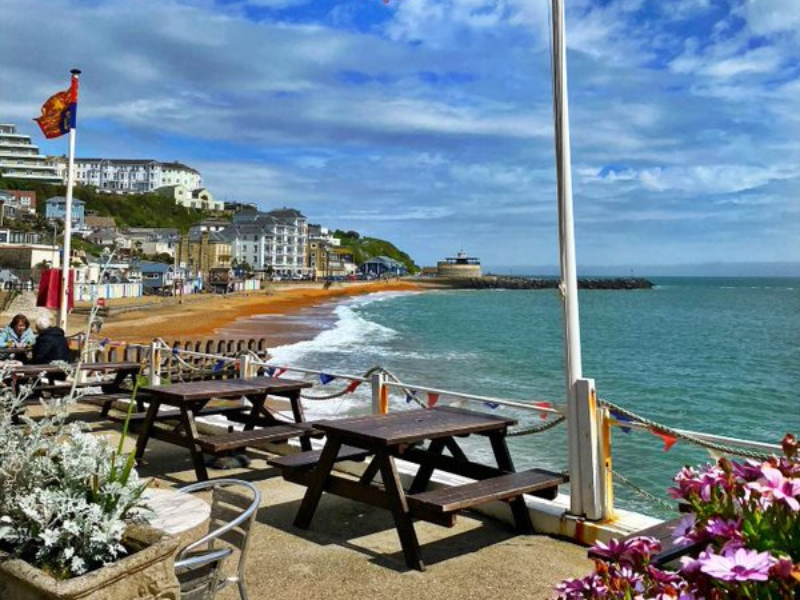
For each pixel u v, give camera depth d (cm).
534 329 5391
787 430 1695
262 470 718
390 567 459
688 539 202
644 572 208
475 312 8119
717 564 164
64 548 251
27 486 268
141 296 8238
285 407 1552
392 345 3841
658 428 482
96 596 233
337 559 473
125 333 4250
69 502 257
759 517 191
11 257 6856
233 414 809
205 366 1889
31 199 13212
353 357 3155
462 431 518
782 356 3525
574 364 513
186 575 326
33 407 879
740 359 3397
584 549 494
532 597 413
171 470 707
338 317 6481
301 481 542
